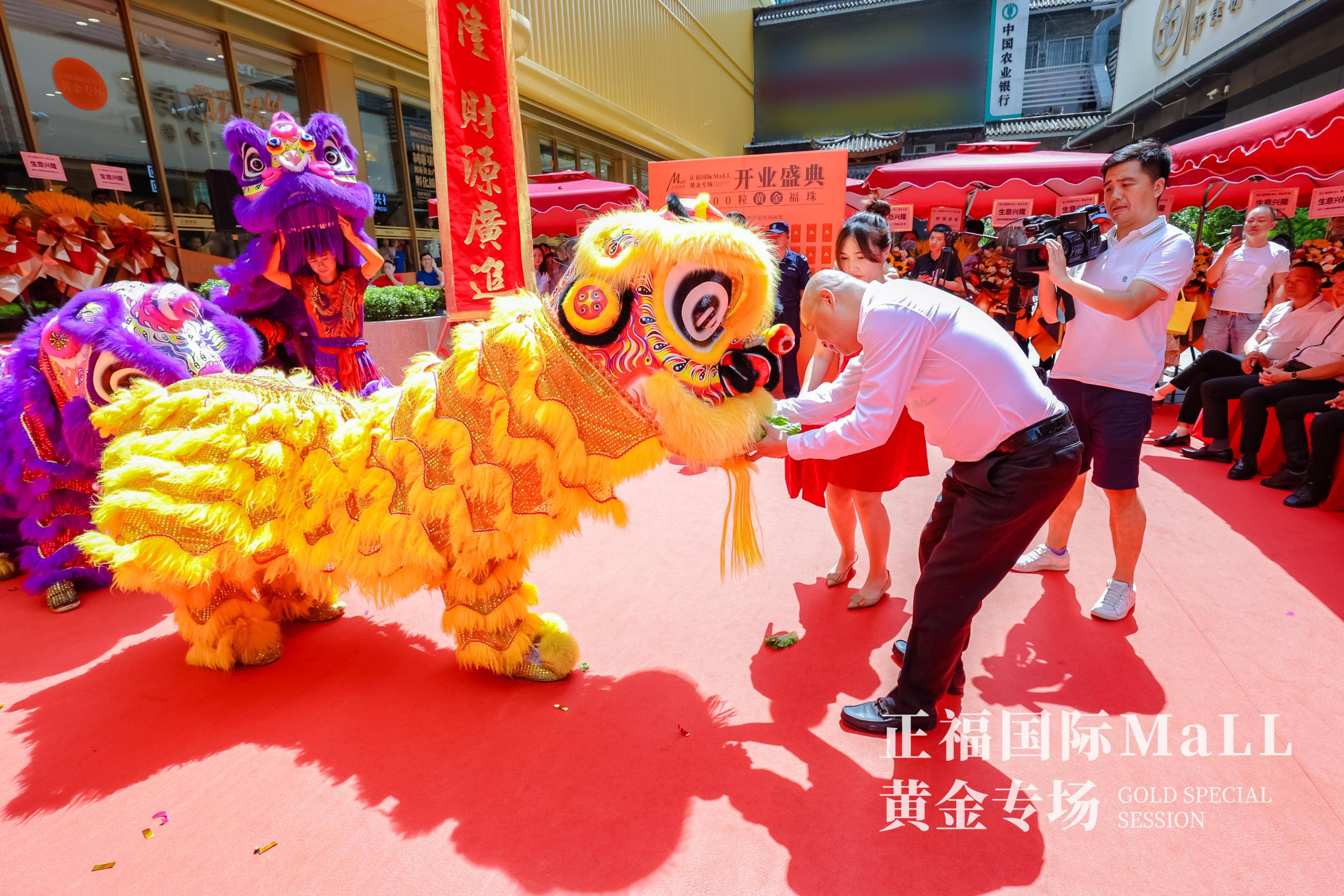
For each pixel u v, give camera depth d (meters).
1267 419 4.85
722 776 2.17
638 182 18.53
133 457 2.31
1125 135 20.84
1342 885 1.76
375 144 10.31
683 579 3.54
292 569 2.68
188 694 2.66
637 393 2.21
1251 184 8.55
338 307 4.05
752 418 2.19
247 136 3.59
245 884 1.81
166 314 3.01
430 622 3.21
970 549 2.07
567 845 1.92
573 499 2.31
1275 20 12.99
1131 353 2.89
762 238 2.21
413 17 8.83
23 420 3.20
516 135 4.90
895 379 1.99
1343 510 4.17
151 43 7.41
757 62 26.89
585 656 2.87
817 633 3.01
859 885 1.78
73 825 2.02
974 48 25.45
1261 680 2.62
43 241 4.41
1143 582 3.40
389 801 2.09
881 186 7.70
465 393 2.29
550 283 9.27
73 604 3.35
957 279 7.80
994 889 1.76
